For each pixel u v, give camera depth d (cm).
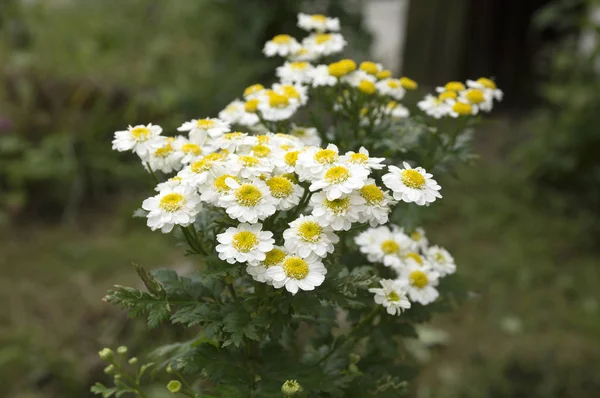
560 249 113
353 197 45
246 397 46
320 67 55
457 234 115
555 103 136
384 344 52
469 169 132
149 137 49
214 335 47
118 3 187
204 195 46
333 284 47
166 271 48
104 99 126
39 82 125
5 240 109
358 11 150
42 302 94
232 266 45
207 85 143
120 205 119
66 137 122
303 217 45
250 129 55
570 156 126
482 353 92
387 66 167
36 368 83
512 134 145
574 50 136
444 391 85
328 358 51
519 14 155
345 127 55
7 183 119
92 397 80
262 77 149
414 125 55
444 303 53
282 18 146
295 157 47
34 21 159
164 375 72
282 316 46
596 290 104
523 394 86
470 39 155
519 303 101
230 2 149
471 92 54
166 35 167
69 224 114
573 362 90
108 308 91
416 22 156
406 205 53
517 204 124
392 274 53
